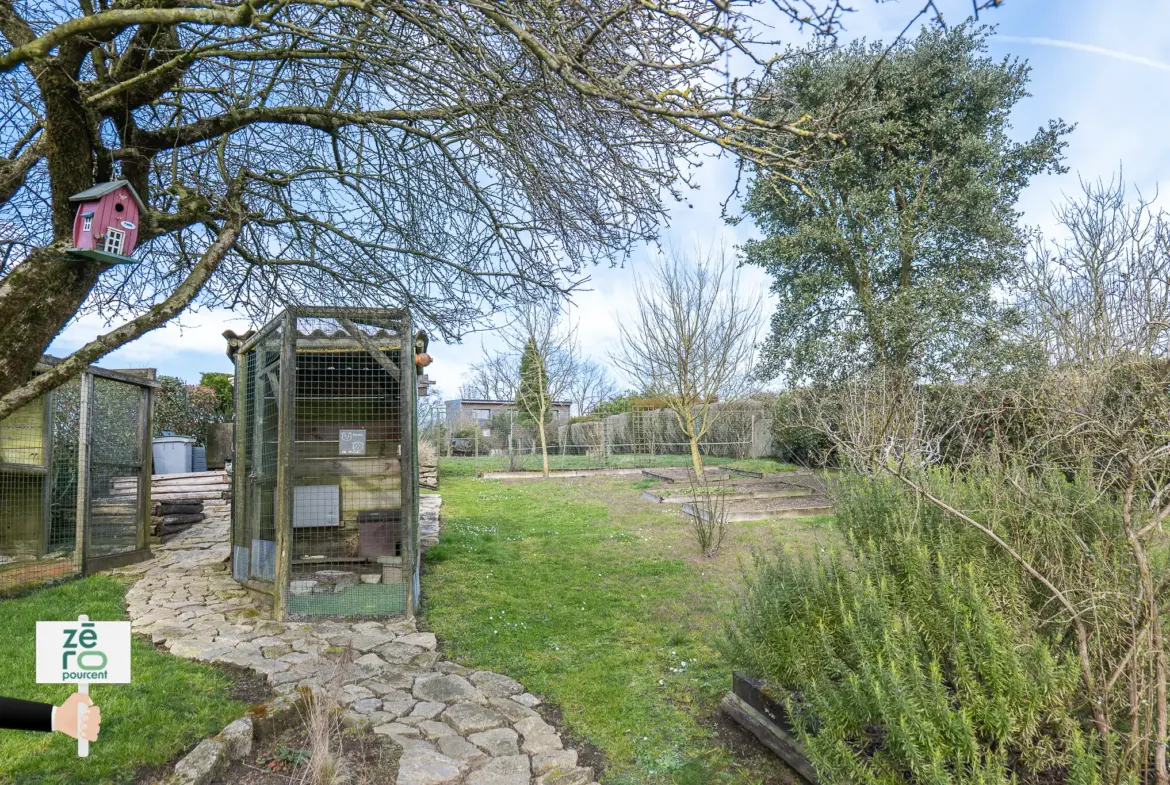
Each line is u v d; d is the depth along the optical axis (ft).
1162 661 8.05
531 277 15.46
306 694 13.29
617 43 7.90
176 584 23.32
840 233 48.06
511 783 11.19
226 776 11.00
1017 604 10.69
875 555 11.95
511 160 12.81
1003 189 47.19
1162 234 25.94
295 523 23.85
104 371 24.88
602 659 17.44
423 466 54.03
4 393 8.12
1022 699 8.92
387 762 11.70
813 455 45.27
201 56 10.55
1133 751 8.19
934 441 21.09
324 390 25.08
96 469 25.07
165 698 13.46
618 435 89.45
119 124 10.96
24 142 11.78
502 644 18.44
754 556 14.70
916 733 8.61
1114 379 15.98
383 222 15.71
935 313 44.65
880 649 9.85
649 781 11.85
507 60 11.16
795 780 11.64
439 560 28.40
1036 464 12.20
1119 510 10.53
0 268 12.11
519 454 77.82
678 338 54.03
